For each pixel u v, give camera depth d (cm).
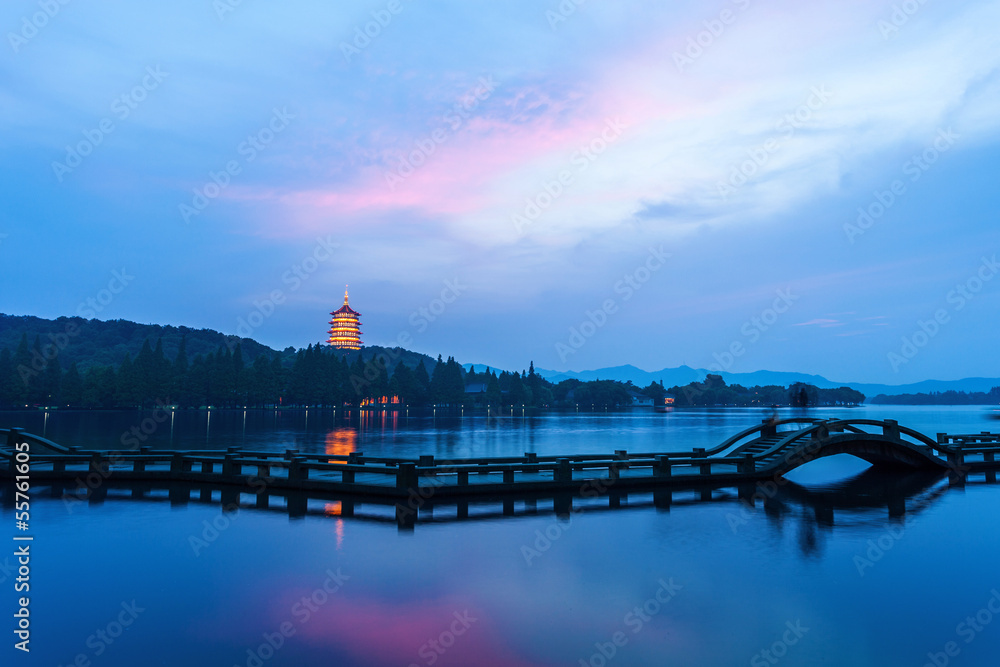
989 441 3644
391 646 866
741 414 18662
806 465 3462
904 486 2506
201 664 802
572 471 2534
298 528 1603
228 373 15812
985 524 1698
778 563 1298
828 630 937
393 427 9250
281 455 2395
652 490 2338
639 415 17588
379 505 1956
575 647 870
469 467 2152
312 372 17300
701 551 1395
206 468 2398
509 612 1005
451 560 1309
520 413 19800
